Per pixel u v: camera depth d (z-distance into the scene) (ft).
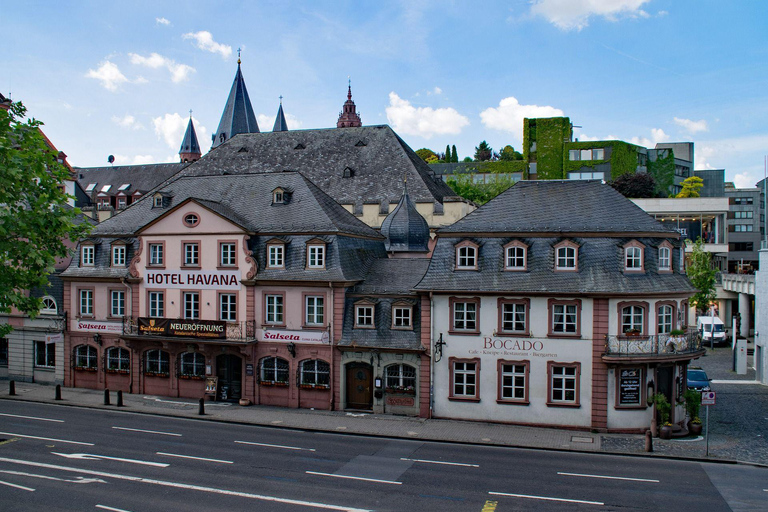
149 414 117.80
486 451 94.17
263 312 125.59
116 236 140.36
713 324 198.08
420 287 113.70
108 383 139.13
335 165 197.47
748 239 327.06
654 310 106.73
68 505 68.95
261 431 105.29
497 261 112.47
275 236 127.34
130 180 350.43
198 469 82.28
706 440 97.30
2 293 88.17
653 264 108.37
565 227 111.14
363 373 120.78
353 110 442.91
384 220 161.79
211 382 128.98
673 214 269.23
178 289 131.44
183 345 131.23
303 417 114.62
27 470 81.41
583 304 106.52
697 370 143.64
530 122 339.36
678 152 364.38
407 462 87.10
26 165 88.74
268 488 74.95
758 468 87.25
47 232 93.91
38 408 122.01
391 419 113.39
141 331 131.34
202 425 109.29
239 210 135.64
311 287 121.80
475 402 112.16
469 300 112.47
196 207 129.80
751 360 181.57
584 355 106.52
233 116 322.34
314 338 121.39
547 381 108.27
